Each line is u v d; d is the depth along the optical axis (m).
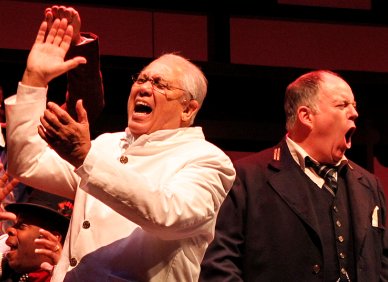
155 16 8.65
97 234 4.28
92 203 4.34
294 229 5.61
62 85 8.09
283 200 5.68
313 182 5.79
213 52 8.62
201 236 4.34
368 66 9.22
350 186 5.84
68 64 4.19
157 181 4.26
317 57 9.08
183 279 4.27
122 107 8.29
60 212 5.80
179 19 8.70
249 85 8.67
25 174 4.34
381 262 5.82
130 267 4.21
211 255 5.52
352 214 5.75
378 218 5.84
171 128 4.57
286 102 6.00
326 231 5.66
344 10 9.05
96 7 8.48
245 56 8.88
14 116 4.20
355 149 8.97
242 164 5.85
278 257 5.56
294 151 5.88
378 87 8.89
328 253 5.60
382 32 9.30
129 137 4.60
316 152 5.82
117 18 8.52
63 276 4.25
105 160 3.92
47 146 4.43
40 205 5.51
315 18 8.98
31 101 4.18
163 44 8.62
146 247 4.24
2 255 5.57
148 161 4.36
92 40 4.54
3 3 8.26
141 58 8.22
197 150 4.39
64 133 3.86
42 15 8.34
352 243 5.68
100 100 4.71
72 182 4.44
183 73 4.61
